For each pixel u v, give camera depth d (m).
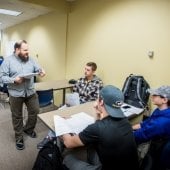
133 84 2.74
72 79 4.11
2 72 2.47
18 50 2.53
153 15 2.68
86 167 1.34
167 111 1.63
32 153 2.63
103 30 3.42
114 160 1.24
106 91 1.32
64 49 4.43
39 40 5.39
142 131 1.63
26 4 3.63
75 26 4.05
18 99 2.60
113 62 3.30
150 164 1.40
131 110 2.41
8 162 2.42
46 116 1.89
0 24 6.86
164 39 2.59
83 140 1.25
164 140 1.50
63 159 1.51
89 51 3.76
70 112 2.02
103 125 1.25
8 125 3.46
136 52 2.94
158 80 2.71
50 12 4.78
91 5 3.61
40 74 2.72
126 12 3.01
